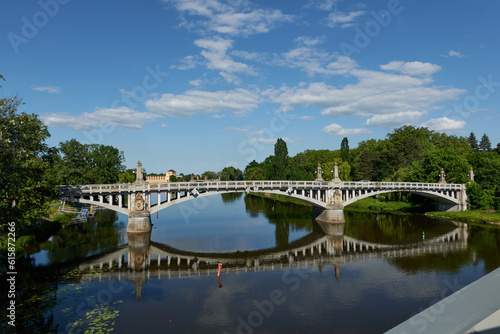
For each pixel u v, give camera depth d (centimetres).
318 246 4591
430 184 6950
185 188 5381
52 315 2289
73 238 4881
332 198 6469
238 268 3494
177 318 2277
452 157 8000
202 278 3145
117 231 5450
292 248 4475
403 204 8400
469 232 5353
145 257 3969
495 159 7725
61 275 3200
